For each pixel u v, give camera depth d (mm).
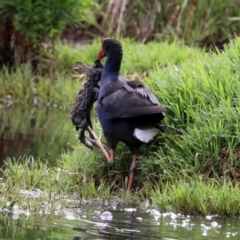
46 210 10531
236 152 11609
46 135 15750
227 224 10156
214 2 22453
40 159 13438
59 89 19625
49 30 20484
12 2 19938
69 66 20656
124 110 11297
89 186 11586
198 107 12055
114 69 12000
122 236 9297
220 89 12141
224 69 12750
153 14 22844
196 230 9750
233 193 10773
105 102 11547
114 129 11562
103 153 11820
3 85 19969
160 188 11570
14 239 8906
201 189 10852
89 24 23344
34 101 19688
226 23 22359
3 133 15734
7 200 10844
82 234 9297
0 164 13023
